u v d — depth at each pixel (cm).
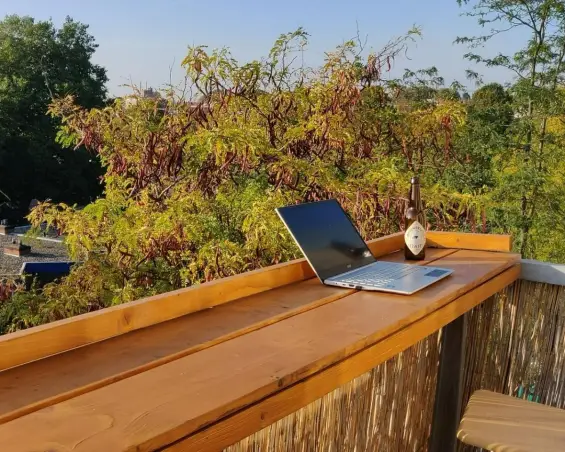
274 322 114
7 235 1919
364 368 107
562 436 136
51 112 464
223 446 76
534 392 195
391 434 168
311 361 92
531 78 584
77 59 3256
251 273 137
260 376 86
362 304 129
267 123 421
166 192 422
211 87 407
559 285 188
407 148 478
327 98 415
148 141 404
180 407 74
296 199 383
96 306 406
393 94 478
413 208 184
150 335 103
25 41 3117
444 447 183
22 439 65
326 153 431
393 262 177
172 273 412
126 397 77
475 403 153
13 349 87
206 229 388
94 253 423
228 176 410
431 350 187
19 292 439
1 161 2891
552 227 566
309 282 150
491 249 201
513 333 198
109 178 443
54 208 438
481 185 551
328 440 139
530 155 578
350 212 384
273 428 120
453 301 143
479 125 575
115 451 63
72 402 75
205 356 94
